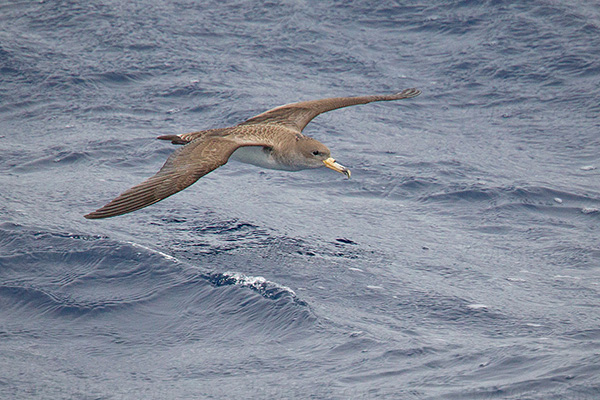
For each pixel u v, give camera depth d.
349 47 28.72
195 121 23.73
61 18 29.61
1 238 15.73
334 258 15.91
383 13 30.80
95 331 13.04
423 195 19.56
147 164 20.77
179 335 12.98
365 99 14.01
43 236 15.89
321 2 31.50
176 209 17.89
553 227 17.98
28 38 28.22
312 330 12.91
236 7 31.23
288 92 25.62
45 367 11.97
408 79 26.86
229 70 26.97
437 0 31.34
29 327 13.09
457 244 17.00
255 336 12.88
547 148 22.72
